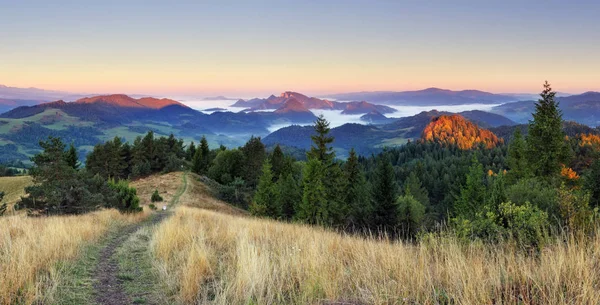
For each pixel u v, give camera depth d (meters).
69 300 4.88
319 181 34.06
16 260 5.75
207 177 74.06
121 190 29.03
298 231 10.79
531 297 3.46
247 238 7.82
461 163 118.56
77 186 25.34
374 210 32.34
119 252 8.93
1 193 30.84
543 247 4.80
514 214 6.65
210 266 6.11
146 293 5.46
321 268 5.10
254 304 4.11
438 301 3.71
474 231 6.73
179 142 101.12
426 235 6.32
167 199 48.72
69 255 7.32
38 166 24.77
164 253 7.68
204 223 14.91
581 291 3.16
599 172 21.50
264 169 39.41
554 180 26.92
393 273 4.72
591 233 5.04
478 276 3.73
